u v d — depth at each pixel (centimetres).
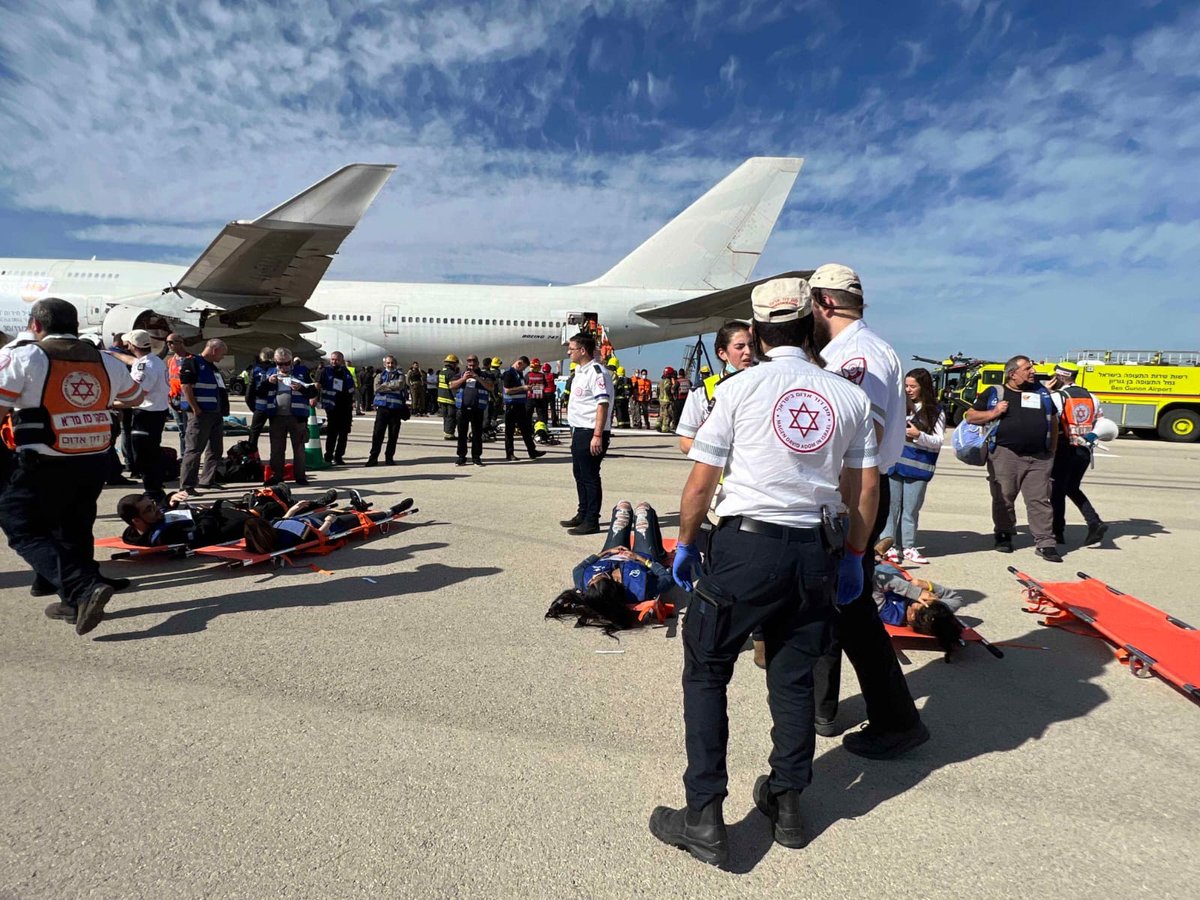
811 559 205
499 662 352
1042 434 595
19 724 277
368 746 268
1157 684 345
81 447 368
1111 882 202
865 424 215
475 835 217
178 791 235
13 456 355
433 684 324
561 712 300
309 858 203
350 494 645
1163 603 478
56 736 268
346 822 221
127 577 482
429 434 1720
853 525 225
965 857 213
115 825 216
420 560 538
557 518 714
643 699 315
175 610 416
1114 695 332
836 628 269
